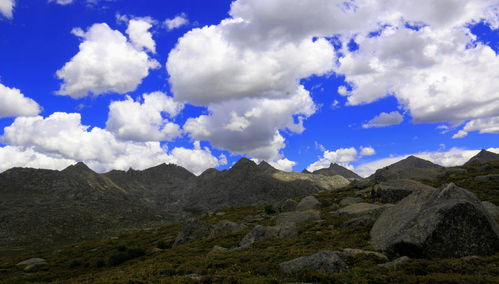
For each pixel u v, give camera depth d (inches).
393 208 991.6
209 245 1378.0
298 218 1572.3
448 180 2276.1
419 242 701.3
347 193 2536.9
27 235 5649.6
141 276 778.8
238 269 759.1
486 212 757.3
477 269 579.8
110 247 2039.9
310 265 661.9
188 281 650.8
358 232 1048.8
